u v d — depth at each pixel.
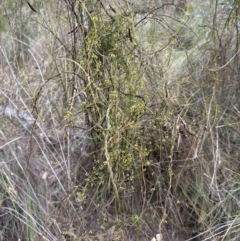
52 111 2.46
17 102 2.57
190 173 2.37
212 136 2.36
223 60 2.59
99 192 2.23
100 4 2.04
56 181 2.31
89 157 2.30
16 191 2.20
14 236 2.15
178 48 2.64
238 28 2.58
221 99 2.64
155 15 2.22
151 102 2.27
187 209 2.35
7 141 2.33
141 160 2.09
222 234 2.21
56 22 2.56
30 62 2.95
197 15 2.74
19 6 2.99
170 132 2.30
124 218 2.19
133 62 2.08
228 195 2.29
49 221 2.12
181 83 2.43
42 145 2.37
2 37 3.01
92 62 2.05
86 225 2.20
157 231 2.26
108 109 1.94
